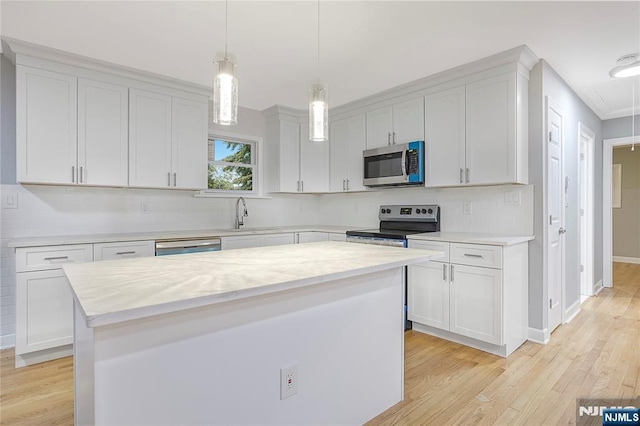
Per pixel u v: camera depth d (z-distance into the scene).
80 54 2.69
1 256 2.71
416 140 3.35
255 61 2.82
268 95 3.70
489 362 2.47
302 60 2.80
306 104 4.02
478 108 2.89
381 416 1.85
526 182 2.85
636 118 4.34
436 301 2.88
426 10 2.10
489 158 2.82
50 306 2.50
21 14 2.13
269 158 4.33
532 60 2.76
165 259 1.69
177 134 3.33
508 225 3.01
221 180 4.09
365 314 1.78
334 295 1.63
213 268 1.46
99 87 2.90
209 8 2.08
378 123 3.71
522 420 1.81
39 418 1.85
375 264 1.56
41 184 2.77
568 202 3.41
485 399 2.00
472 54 2.70
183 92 3.37
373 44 2.54
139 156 3.10
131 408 1.06
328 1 2.01
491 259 2.53
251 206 4.25
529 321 2.86
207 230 3.71
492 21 2.24
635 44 2.55
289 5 2.05
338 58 2.77
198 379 1.20
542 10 2.11
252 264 1.55
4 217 2.72
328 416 1.62
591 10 2.11
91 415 1.04
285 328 1.44
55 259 2.52
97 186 3.05
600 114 4.37
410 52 2.66
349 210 4.48
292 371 1.47
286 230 3.84
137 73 3.03
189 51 2.64
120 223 3.28
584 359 2.50
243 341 1.31
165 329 1.13
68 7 2.06
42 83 2.65
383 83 3.31
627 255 6.50
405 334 3.03
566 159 3.35
